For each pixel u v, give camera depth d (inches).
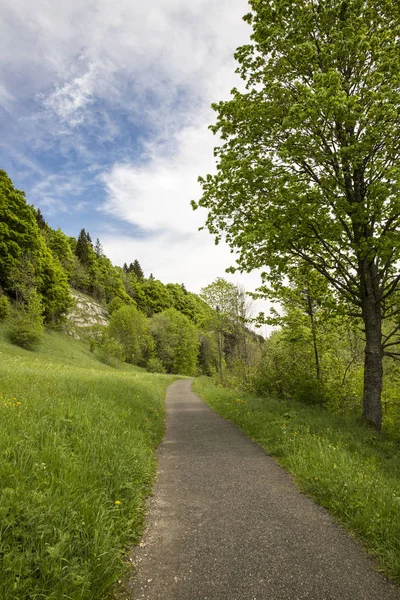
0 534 109.1
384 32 371.2
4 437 171.8
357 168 358.9
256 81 437.7
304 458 247.0
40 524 122.0
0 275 2004.2
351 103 324.2
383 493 178.2
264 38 418.0
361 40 356.2
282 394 591.8
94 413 283.4
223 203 455.8
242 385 814.5
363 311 418.3
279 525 163.6
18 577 98.1
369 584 119.8
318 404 509.4
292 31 398.6
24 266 2016.5
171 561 134.7
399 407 565.9
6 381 360.2
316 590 116.0
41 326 1814.7
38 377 432.8
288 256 460.8
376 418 390.6
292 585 118.6
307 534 154.9
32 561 108.8
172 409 592.1
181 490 211.6
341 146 390.3
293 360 590.6
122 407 369.7
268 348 688.4
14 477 139.0
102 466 186.7
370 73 355.6
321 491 195.5
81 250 4269.2
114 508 158.1
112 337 2444.6
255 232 376.2
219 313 1273.4
